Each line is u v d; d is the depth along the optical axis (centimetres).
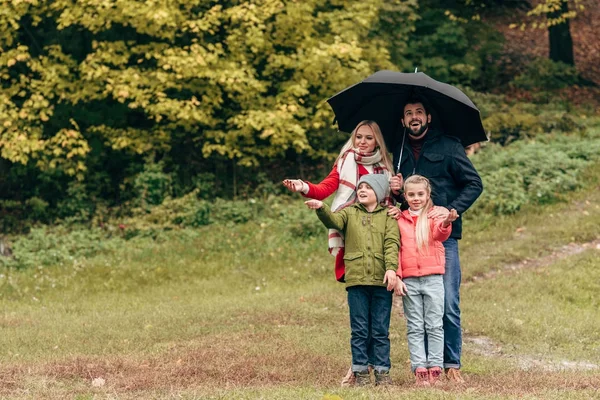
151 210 3033
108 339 1659
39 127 3092
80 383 1192
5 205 3241
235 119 3077
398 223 1182
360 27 3344
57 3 2981
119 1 2898
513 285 2212
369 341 1190
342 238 1191
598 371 1321
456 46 3934
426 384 1117
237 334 1661
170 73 3111
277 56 3177
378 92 1255
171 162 3366
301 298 2067
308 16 3225
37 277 2506
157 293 2367
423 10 4031
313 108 3412
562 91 4303
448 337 1196
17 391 1101
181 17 3055
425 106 1251
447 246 1201
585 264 2383
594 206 2903
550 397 994
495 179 3061
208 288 2406
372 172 1209
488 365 1429
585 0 5403
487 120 3653
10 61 2991
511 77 4384
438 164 1216
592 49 4903
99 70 2970
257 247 2777
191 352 1455
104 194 3328
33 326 1839
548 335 1720
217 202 3133
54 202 3312
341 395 993
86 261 2658
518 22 4975
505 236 2734
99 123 3262
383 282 1146
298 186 1174
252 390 1066
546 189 3031
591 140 3538
